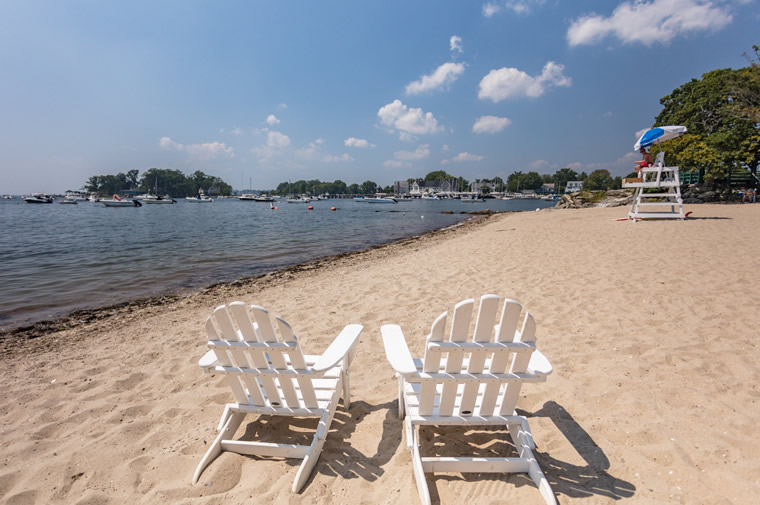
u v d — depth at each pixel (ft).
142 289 28.94
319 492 7.45
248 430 9.58
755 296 17.52
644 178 50.96
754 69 74.79
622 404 9.90
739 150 78.13
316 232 83.15
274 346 7.86
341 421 9.86
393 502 7.15
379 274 29.37
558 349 13.48
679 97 104.06
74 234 75.61
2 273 35.37
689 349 12.73
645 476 7.50
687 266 23.85
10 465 8.62
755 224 41.96
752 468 7.43
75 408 11.07
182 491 7.59
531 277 24.35
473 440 8.96
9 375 13.60
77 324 20.17
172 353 15.17
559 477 7.61
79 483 8.00
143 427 9.92
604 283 21.47
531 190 594.24
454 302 20.24
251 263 41.60
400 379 9.54
